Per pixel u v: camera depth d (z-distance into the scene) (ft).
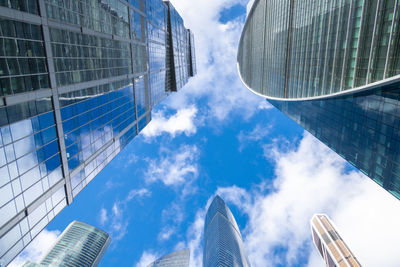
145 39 173.99
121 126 134.00
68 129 81.30
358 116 111.04
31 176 63.72
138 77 161.38
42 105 67.77
